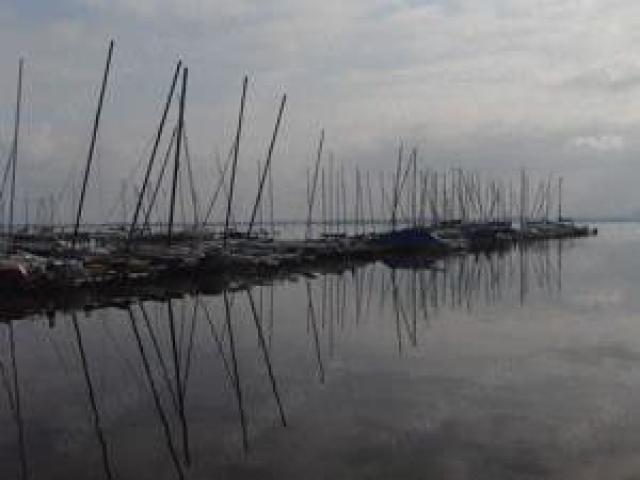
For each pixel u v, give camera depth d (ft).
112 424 73.10
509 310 153.89
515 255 344.49
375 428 69.67
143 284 185.98
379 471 58.39
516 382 87.35
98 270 173.88
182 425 72.23
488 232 408.26
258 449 64.23
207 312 155.22
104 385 90.12
